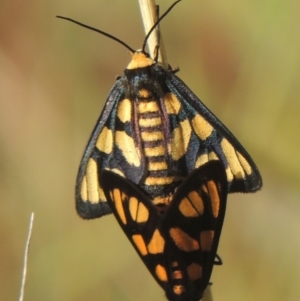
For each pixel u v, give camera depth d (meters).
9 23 0.24
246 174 0.19
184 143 0.19
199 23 0.23
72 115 0.24
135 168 0.19
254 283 0.23
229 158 0.19
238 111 0.23
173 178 0.19
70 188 0.23
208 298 0.19
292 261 0.23
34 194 0.23
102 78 0.24
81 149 0.23
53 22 0.24
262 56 0.23
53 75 0.24
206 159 0.19
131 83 0.19
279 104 0.22
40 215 0.23
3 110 0.24
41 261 0.23
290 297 0.22
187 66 0.23
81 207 0.20
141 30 0.24
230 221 0.23
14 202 0.23
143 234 0.18
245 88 0.23
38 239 0.23
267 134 0.23
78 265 0.23
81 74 0.24
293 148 0.22
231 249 0.23
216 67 0.23
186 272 0.18
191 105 0.19
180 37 0.23
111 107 0.20
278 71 0.23
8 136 0.24
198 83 0.23
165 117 0.19
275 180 0.23
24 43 0.24
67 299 0.23
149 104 0.19
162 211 0.19
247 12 0.23
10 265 0.23
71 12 0.24
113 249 0.23
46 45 0.24
